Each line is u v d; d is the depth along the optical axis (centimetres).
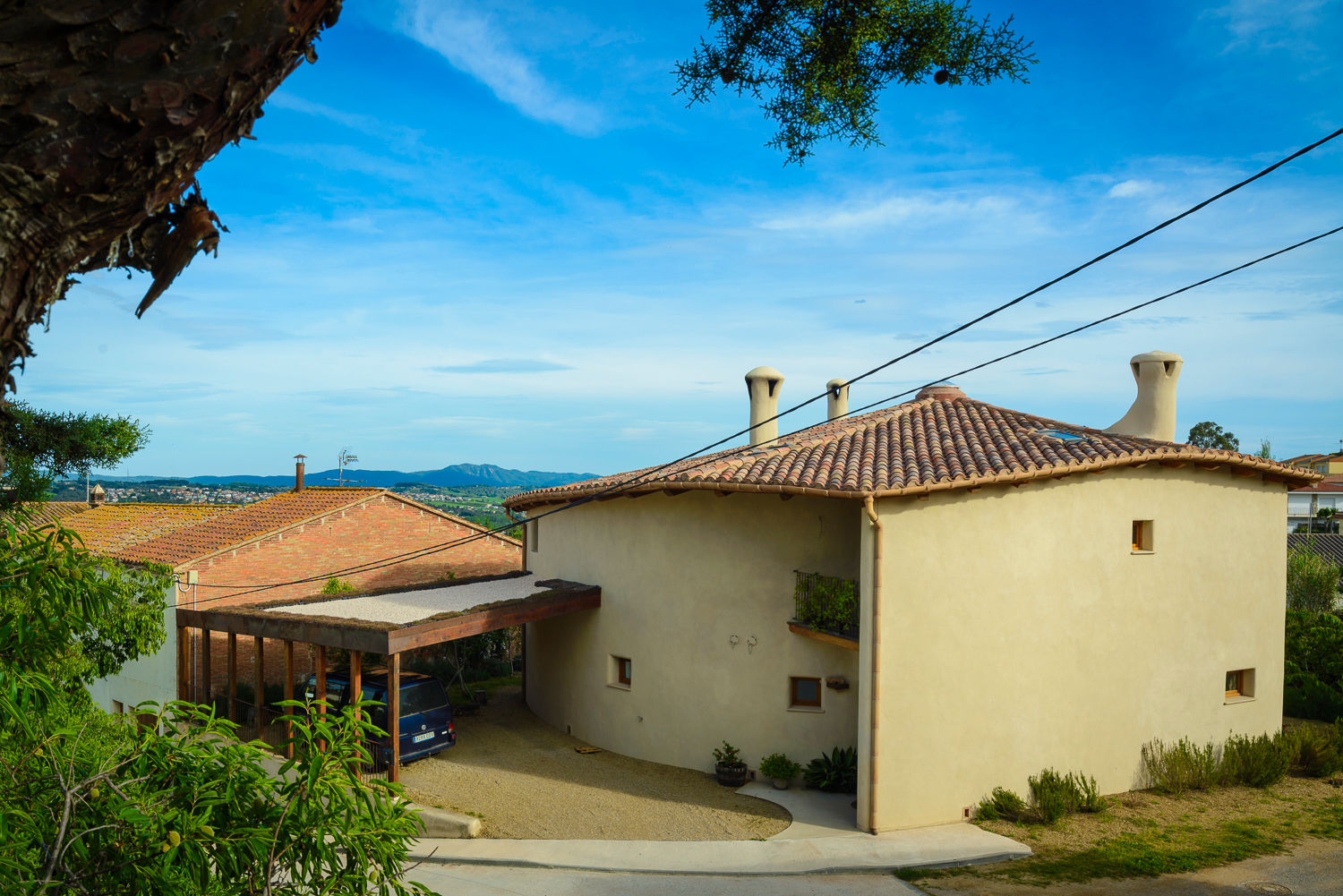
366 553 2728
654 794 1603
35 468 497
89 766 433
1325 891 1132
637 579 1889
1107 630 1559
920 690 1422
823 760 1625
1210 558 1659
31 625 408
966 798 1441
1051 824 1404
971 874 1220
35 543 423
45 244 248
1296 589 3020
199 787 417
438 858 1326
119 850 398
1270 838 1335
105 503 3575
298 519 2566
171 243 305
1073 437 1664
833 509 1670
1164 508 1620
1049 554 1517
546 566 2261
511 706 2334
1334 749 1667
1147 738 1587
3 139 224
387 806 453
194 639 2256
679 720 1791
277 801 446
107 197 249
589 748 1925
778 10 720
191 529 2769
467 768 1759
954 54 718
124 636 1406
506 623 1794
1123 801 1512
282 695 2184
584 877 1248
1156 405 1884
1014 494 1496
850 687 1627
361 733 481
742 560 1734
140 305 314
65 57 220
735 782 1650
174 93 237
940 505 1446
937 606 1437
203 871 391
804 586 1655
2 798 390
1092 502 1558
